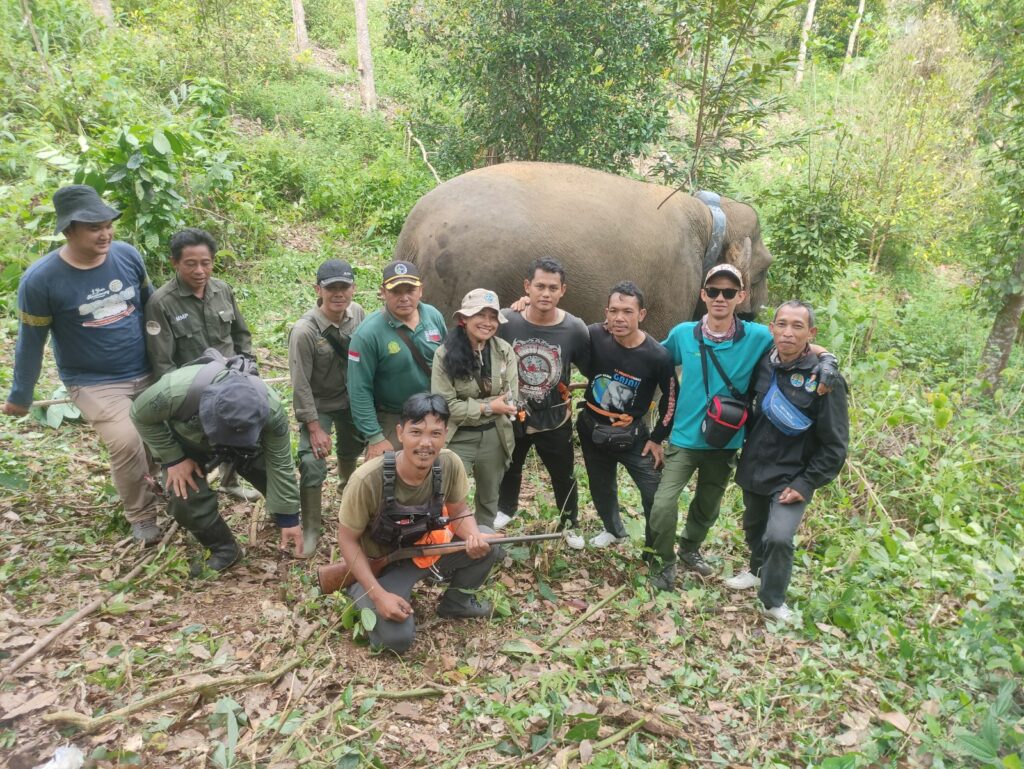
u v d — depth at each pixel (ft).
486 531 11.72
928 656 11.55
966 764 9.32
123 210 21.50
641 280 18.86
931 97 37.81
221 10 39.58
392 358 11.80
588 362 12.80
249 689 9.38
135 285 11.89
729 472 12.78
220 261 24.80
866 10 65.77
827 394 11.38
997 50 34.73
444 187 17.13
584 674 10.31
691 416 12.35
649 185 20.16
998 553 14.08
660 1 28.14
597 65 28.89
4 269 20.02
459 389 11.64
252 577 11.85
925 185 38.78
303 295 24.13
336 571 10.89
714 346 12.09
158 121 27.12
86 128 27.48
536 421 12.68
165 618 10.53
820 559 14.79
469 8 30.76
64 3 34.27
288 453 11.26
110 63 31.45
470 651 10.79
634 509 15.81
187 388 10.41
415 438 9.50
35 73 29.17
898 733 9.71
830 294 31.99
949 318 34.63
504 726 9.36
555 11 28.53
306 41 54.49
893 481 17.97
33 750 8.11
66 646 9.73
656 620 12.16
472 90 31.37
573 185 18.06
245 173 29.19
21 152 23.61
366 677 9.98
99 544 12.12
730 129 27.89
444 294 16.29
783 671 11.35
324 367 12.55
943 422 17.99
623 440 12.75
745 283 21.90
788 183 35.91
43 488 13.25
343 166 33.42
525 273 16.53
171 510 11.30
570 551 13.93
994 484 18.58
